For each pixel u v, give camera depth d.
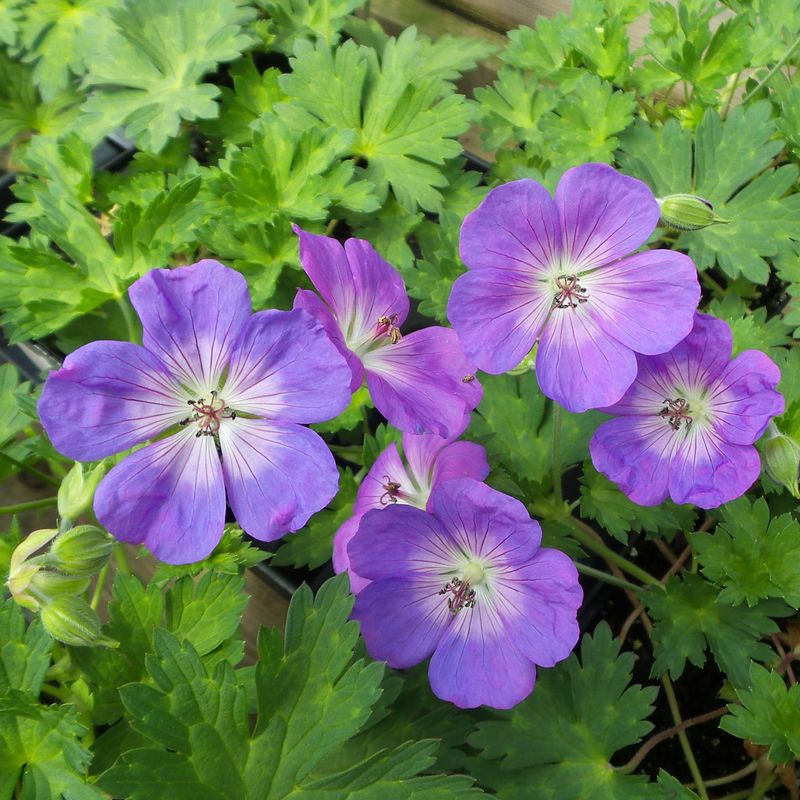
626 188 0.19
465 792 0.20
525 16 0.38
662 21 0.32
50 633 0.20
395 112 0.31
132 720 0.19
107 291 0.29
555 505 0.26
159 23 0.32
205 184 0.29
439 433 0.20
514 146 0.36
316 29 0.34
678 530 0.28
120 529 0.19
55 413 0.18
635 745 0.26
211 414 0.19
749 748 0.25
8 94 0.34
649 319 0.20
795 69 0.33
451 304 0.20
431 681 0.21
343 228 0.34
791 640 0.26
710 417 0.22
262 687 0.20
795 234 0.28
